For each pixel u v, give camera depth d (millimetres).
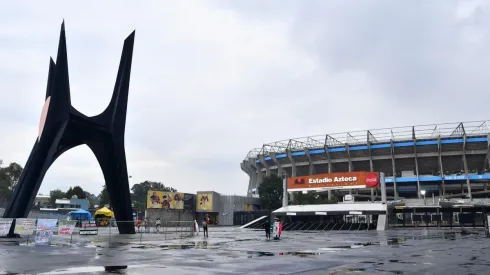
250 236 36062
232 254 18438
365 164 117125
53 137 31547
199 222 86750
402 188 112188
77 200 109188
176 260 15641
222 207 89812
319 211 58438
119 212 36125
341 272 12375
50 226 23656
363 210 56219
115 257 16594
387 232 45719
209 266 13766
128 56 37469
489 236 34906
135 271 12266
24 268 12758
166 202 80812
